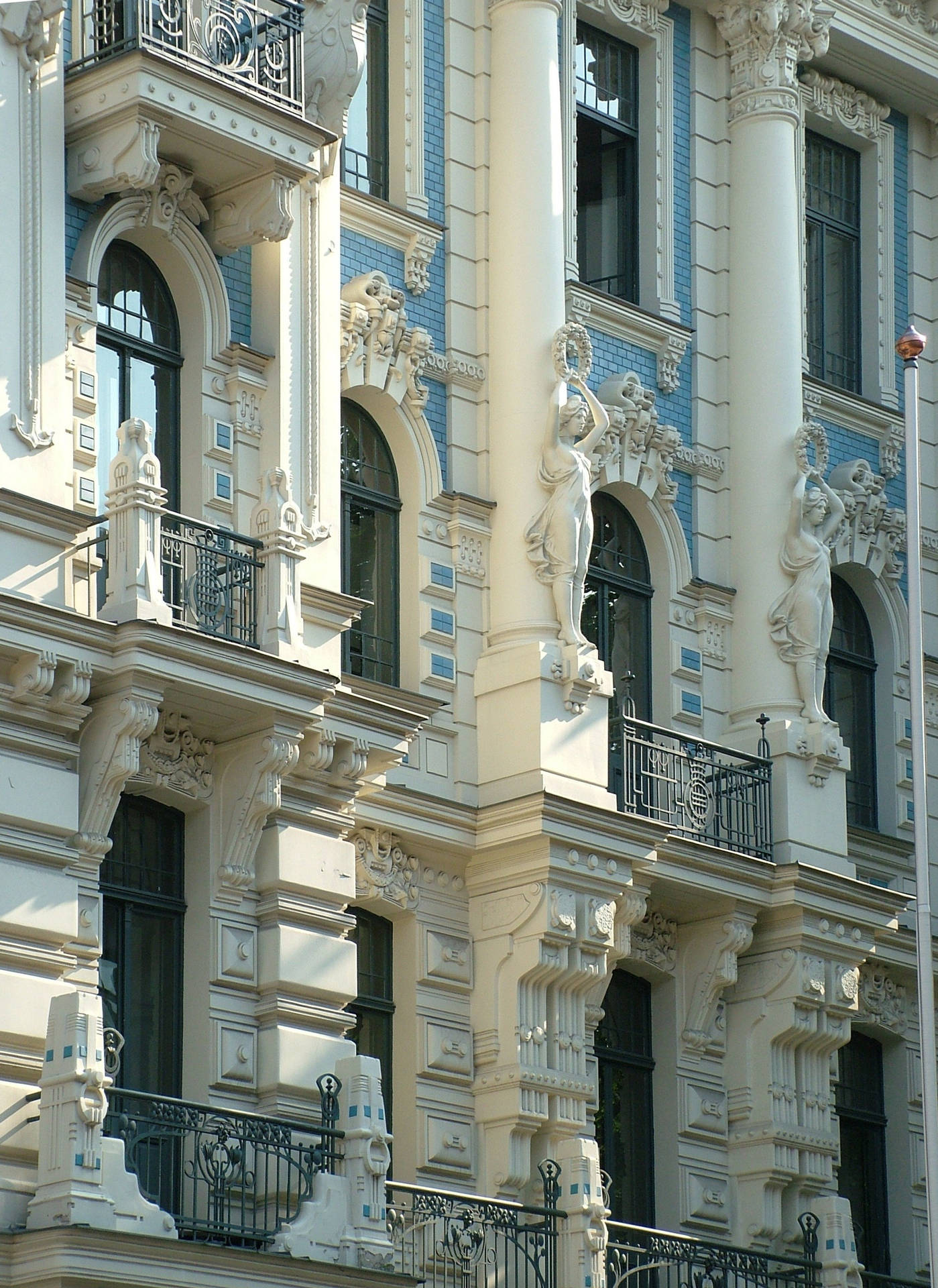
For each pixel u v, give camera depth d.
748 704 63.66
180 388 53.09
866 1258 65.38
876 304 70.81
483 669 58.12
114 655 48.56
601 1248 53.72
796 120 67.06
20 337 49.22
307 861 52.28
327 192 55.31
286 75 53.47
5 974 47.16
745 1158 61.16
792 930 61.47
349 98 55.62
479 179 60.78
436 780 56.97
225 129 51.69
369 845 55.31
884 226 71.38
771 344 65.44
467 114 61.00
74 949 48.53
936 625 70.00
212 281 53.44
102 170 50.66
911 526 58.06
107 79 50.47
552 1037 56.59
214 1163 47.56
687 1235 57.72
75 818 48.56
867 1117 66.12
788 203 66.25
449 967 56.38
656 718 62.75
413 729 53.84
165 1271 45.44
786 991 61.44
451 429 59.16
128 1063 50.03
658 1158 60.50
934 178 72.25
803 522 64.25
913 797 65.69
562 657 57.81
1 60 49.59
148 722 48.59
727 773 61.78
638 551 63.56
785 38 67.00
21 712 47.97
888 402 70.25
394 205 58.88
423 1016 55.78
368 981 55.75
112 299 52.38
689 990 61.19
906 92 71.69
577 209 63.81
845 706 68.06
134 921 50.69
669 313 64.88
